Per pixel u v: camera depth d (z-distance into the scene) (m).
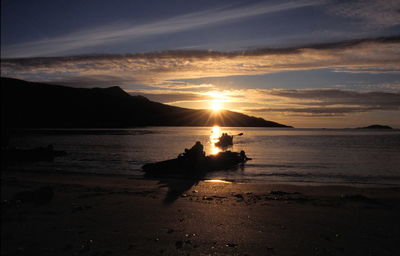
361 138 89.19
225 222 7.96
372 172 22.16
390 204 10.18
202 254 5.79
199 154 23.81
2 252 5.84
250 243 6.39
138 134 114.81
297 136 108.44
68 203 10.09
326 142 67.25
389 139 81.50
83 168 24.28
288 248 6.12
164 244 6.31
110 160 30.72
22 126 184.50
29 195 10.43
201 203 10.27
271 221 8.08
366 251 5.96
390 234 6.99
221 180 18.34
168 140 74.94
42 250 5.95
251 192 13.07
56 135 99.81
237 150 46.62
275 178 19.36
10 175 19.08
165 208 9.50
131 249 6.01
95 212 8.90
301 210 9.29
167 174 21.41
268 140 79.81
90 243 6.33
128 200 10.69
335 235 6.93
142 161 29.86
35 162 28.61
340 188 14.58
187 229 7.35
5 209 9.05
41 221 7.93
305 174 21.22
